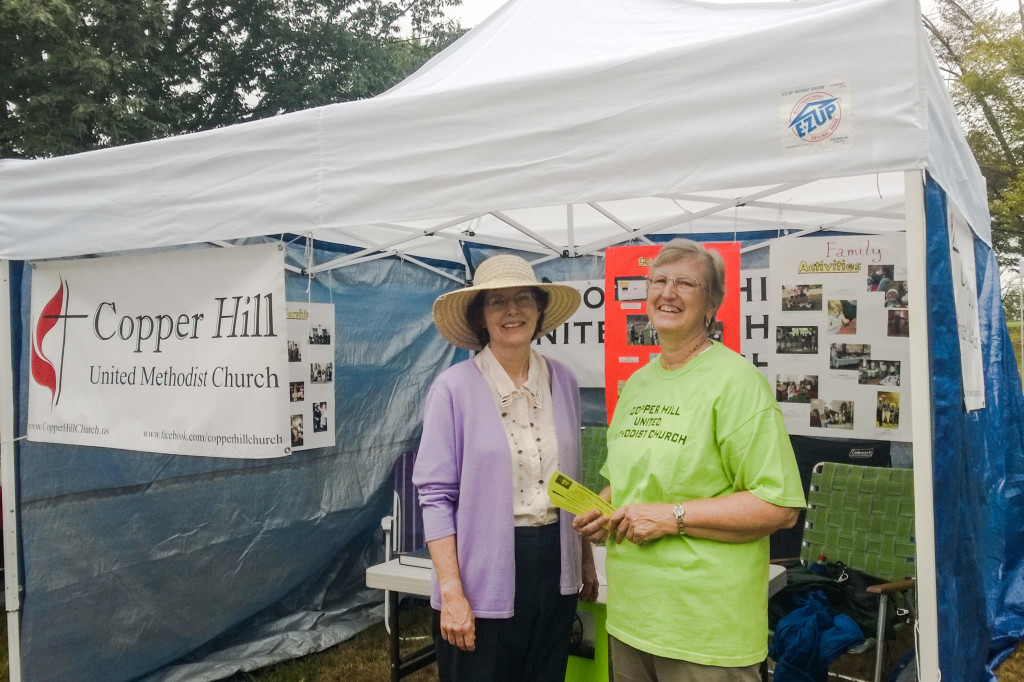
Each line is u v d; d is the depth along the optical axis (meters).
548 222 4.85
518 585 1.99
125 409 2.86
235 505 3.73
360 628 4.18
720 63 1.78
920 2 1.59
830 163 1.66
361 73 12.33
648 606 1.75
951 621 1.80
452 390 2.04
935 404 1.72
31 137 8.31
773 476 1.67
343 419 4.27
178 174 2.53
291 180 2.33
